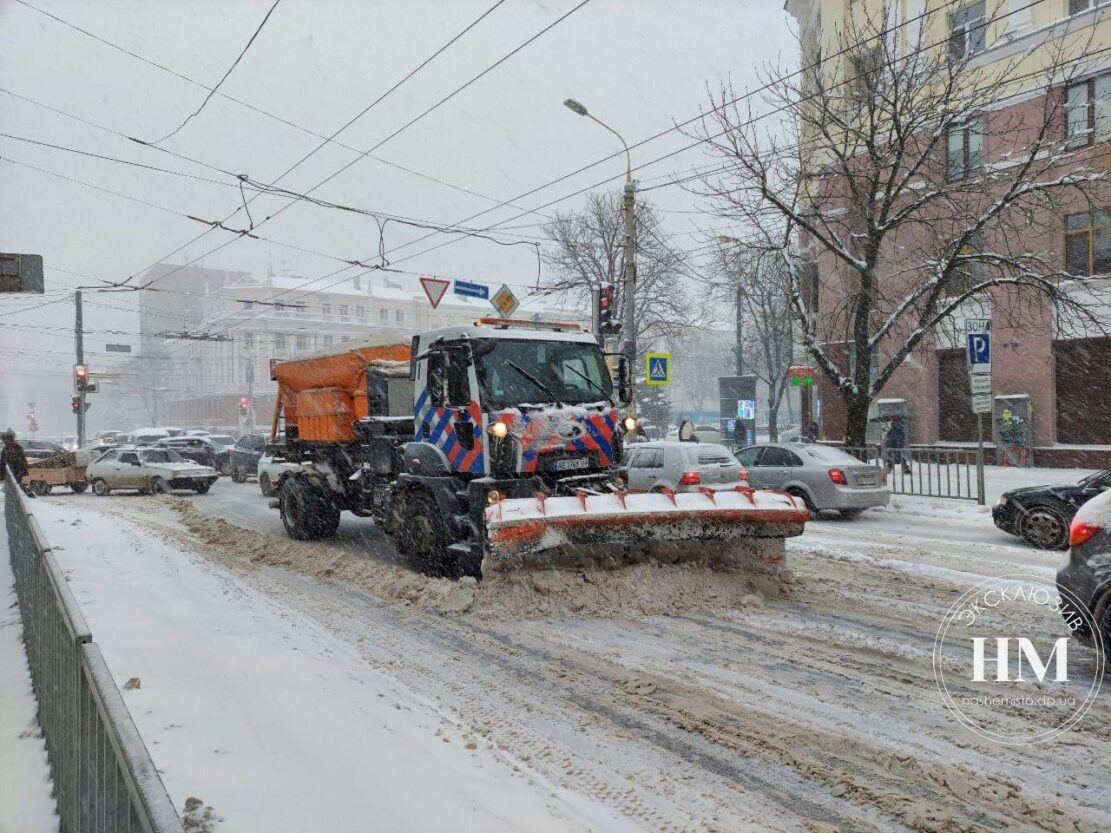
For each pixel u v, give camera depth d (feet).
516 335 27.53
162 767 11.27
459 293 57.11
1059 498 33.94
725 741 14.14
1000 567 29.55
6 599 27.40
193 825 9.55
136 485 68.95
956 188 53.52
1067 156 61.36
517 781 12.31
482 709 15.71
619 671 18.01
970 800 11.95
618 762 13.28
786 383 124.16
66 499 65.87
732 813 11.59
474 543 25.79
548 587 23.20
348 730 13.64
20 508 24.94
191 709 13.80
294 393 41.27
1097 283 68.03
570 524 22.68
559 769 12.95
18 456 64.13
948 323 77.36
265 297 239.09
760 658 18.78
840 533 39.63
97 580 25.80
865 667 18.07
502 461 25.41
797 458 46.06
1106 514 17.71
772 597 24.63
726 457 42.88
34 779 13.11
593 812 11.39
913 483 55.77
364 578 28.09
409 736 13.79
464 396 26.71
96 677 8.56
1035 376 72.69
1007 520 35.60
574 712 15.58
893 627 21.27
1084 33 67.00
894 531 40.52
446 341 27.71
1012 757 13.38
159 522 46.52
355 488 36.01
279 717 13.92
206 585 27.35
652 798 11.99
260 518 49.67
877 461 55.62
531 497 25.00
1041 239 71.10
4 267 34.58
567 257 114.62
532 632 21.20
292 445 41.19
